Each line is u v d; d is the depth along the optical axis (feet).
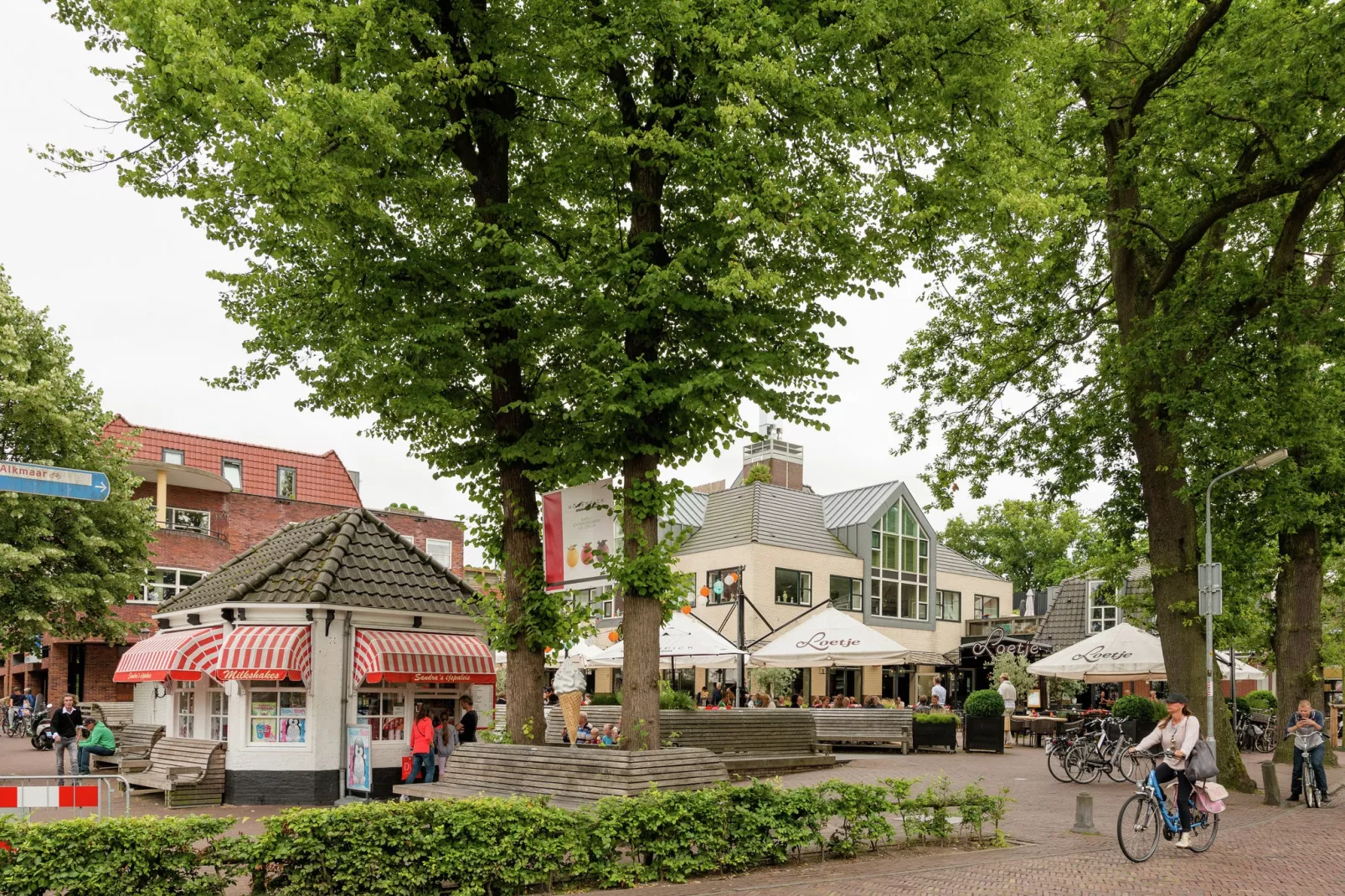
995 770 71.56
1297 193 67.77
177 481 136.46
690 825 34.68
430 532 172.55
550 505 47.16
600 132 43.70
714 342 42.22
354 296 42.16
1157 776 39.34
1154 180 66.74
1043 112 62.44
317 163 35.73
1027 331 76.43
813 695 139.54
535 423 47.42
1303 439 59.93
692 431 45.24
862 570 150.92
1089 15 61.98
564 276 42.88
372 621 58.08
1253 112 60.54
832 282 46.34
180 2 34.06
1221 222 70.64
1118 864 36.83
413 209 45.42
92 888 26.16
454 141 47.06
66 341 95.66
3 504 84.69
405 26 40.37
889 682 154.30
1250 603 96.17
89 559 91.86
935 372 79.41
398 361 41.01
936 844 41.14
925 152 44.09
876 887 32.48
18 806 31.48
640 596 43.21
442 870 29.91
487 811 31.22
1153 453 66.64
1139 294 68.39
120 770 63.57
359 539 61.41
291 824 28.45
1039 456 76.02
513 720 48.57
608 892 31.94
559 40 41.81
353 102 35.68
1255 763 84.79
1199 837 40.37
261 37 39.58
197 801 54.29
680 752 40.63
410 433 51.98
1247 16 58.75
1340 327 62.23
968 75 43.01
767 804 36.76
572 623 48.67
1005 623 171.22
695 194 45.78
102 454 94.89
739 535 140.77
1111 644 82.64
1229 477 64.75
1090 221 68.64
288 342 47.37
